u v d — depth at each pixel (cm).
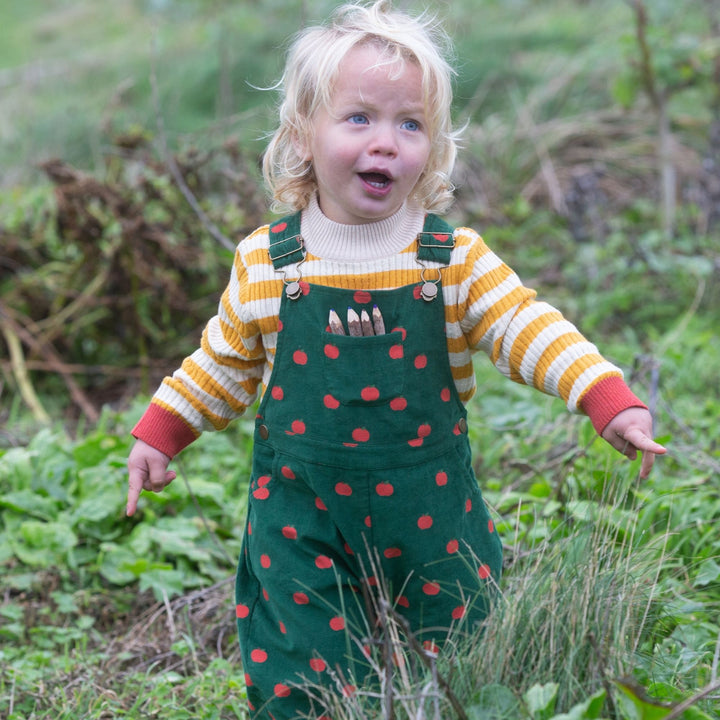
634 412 260
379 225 282
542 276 728
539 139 932
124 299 630
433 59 278
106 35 1466
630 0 768
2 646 379
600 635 264
